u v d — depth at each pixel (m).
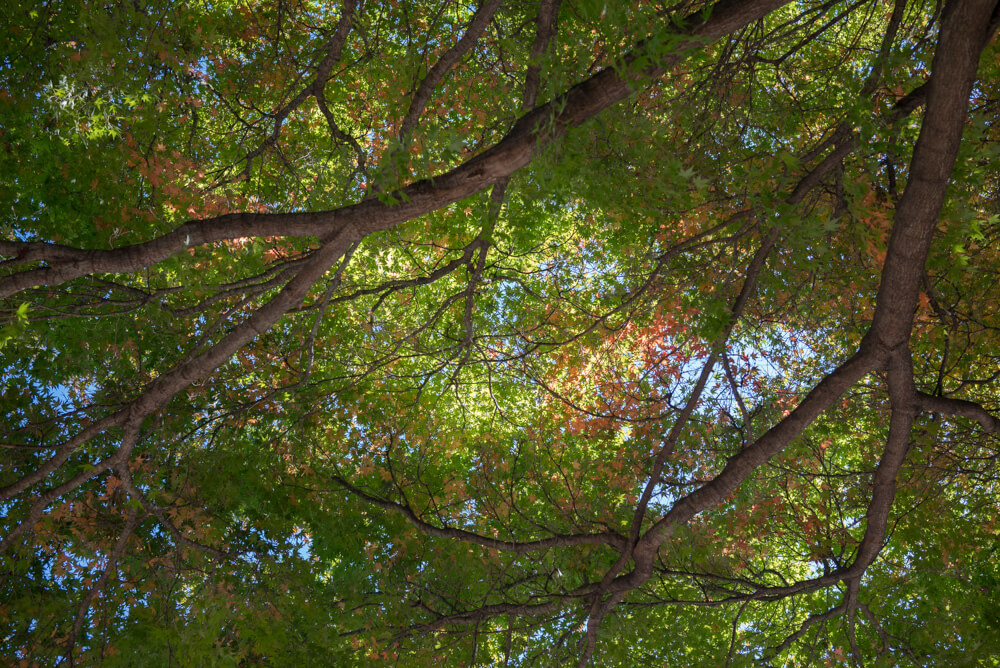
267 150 7.91
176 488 8.52
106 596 8.29
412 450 10.15
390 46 8.38
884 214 4.86
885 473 6.12
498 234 9.60
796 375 9.07
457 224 9.01
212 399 9.41
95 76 5.73
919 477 8.12
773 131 6.89
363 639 8.45
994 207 6.45
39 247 4.62
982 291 7.35
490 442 9.31
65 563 8.28
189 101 7.40
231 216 4.76
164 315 6.79
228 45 8.41
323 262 4.96
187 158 7.41
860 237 4.96
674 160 4.96
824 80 6.92
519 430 11.56
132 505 7.46
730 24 4.09
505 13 7.03
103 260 4.64
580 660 7.43
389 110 8.10
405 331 10.42
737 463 5.92
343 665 8.32
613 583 7.18
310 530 9.30
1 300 5.87
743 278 7.87
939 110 3.99
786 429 5.70
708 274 7.95
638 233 8.68
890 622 9.38
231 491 8.51
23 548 8.01
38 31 7.23
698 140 6.70
